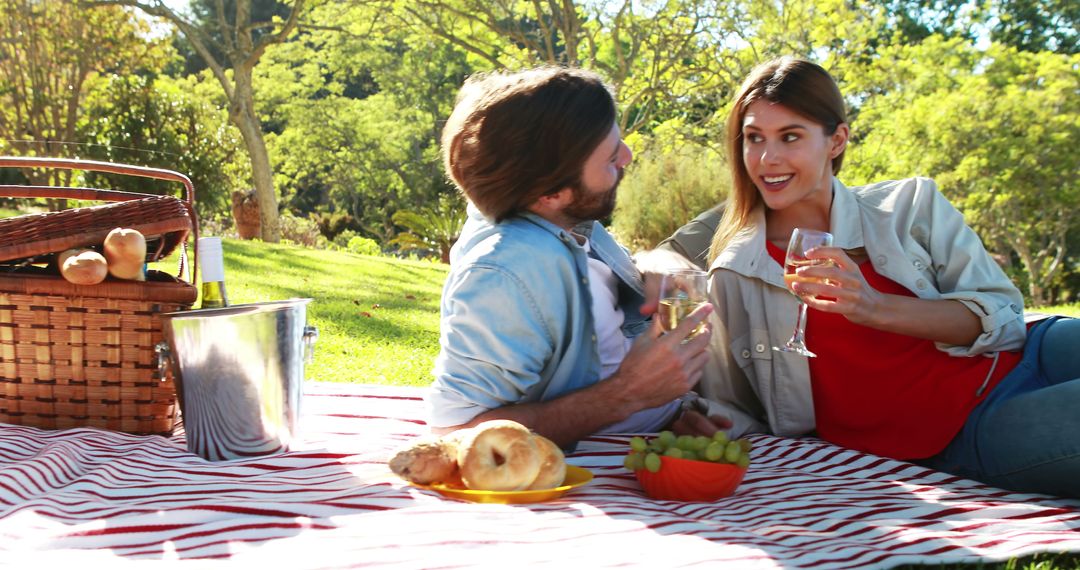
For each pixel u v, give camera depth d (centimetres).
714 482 209
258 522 174
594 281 252
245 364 241
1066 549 179
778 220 279
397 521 177
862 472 243
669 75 2017
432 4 2009
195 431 246
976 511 204
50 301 273
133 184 1805
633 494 218
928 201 270
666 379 227
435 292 1121
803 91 257
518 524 177
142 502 192
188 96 1934
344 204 3947
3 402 278
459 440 211
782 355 270
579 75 227
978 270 260
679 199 1309
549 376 239
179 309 280
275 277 1059
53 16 1850
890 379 257
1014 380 249
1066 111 2002
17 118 1850
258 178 1922
